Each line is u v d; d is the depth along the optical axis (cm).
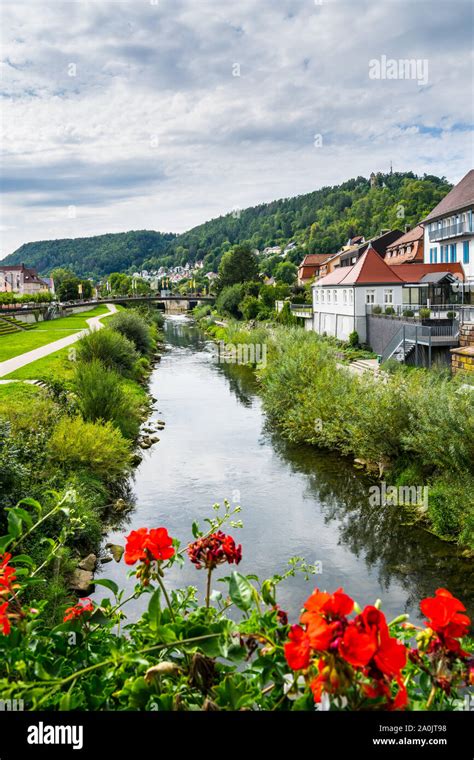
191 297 10869
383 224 13262
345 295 4338
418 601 1106
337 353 3759
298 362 2623
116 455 1778
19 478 1073
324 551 1328
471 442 1381
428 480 1564
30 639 272
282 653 235
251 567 1238
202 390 3409
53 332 5422
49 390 2170
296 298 7006
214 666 246
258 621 250
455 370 2286
